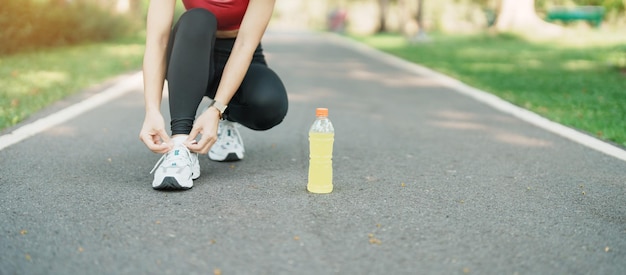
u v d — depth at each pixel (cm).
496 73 1025
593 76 963
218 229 263
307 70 1074
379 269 224
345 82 909
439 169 387
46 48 1320
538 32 2177
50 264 224
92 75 861
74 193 315
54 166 373
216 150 390
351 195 321
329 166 324
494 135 512
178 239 251
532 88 826
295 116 592
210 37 334
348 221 277
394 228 269
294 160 402
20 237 250
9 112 545
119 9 1939
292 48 1703
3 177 344
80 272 217
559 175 377
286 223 272
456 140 489
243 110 356
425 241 254
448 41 2092
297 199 310
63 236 252
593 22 2659
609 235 267
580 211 302
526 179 365
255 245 245
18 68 888
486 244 252
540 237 262
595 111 637
